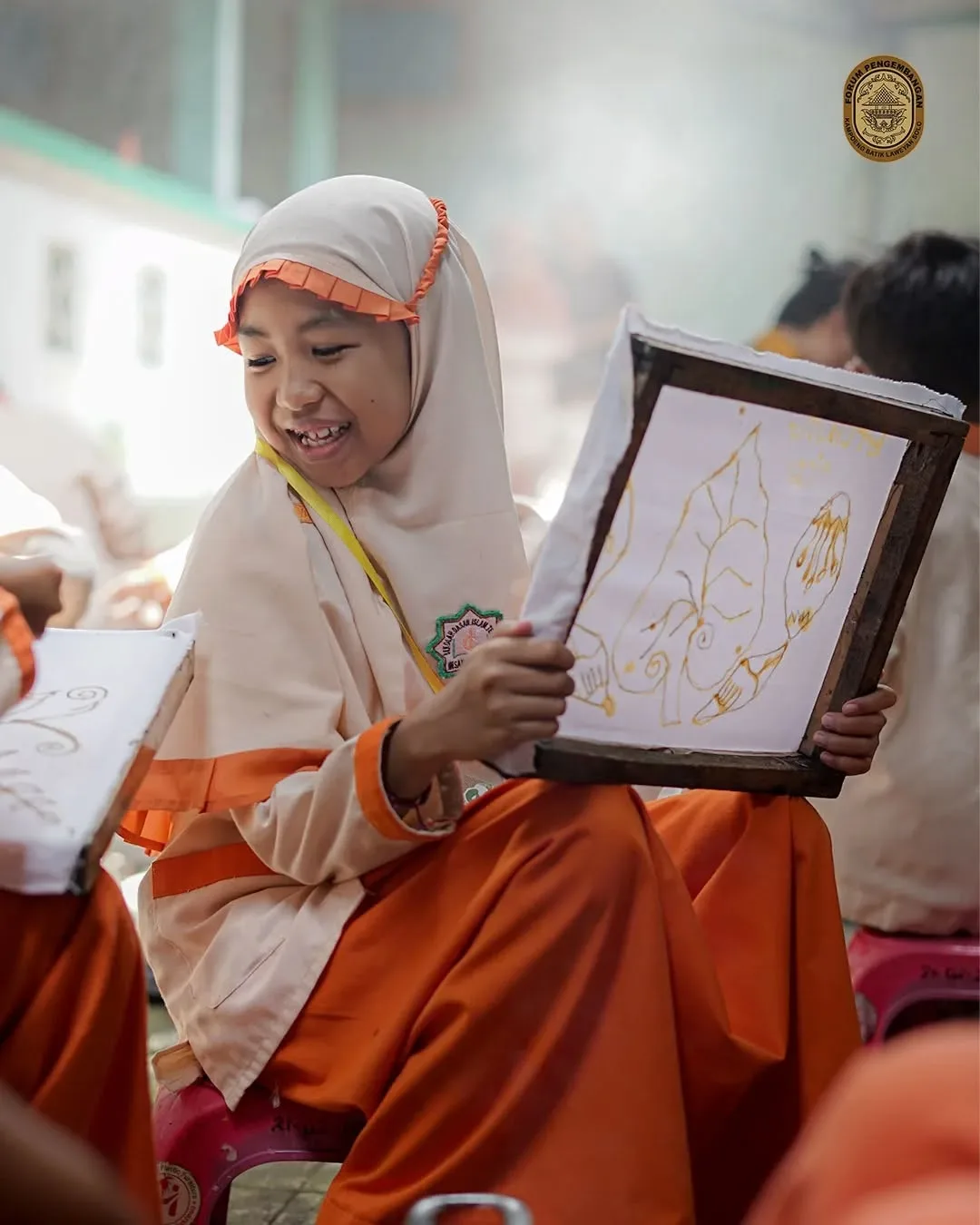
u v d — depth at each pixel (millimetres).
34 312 2506
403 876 1081
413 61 3299
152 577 1823
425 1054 965
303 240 1230
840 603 1135
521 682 952
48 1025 838
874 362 1700
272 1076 1073
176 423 2742
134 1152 873
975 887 1477
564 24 3266
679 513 991
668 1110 926
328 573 1233
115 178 2678
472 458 1301
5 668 855
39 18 2938
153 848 1255
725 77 3186
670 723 1071
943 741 1470
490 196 3326
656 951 954
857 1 3055
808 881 1109
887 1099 483
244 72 3178
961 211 3041
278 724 1147
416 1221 680
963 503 1518
